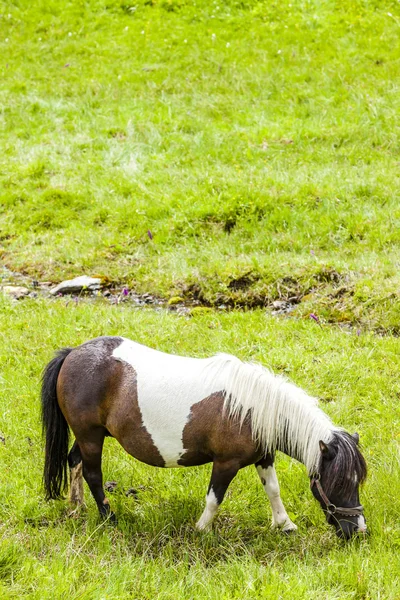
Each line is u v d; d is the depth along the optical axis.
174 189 15.16
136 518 6.46
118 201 15.08
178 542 6.15
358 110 17.72
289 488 6.76
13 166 16.62
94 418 6.26
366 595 5.26
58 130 18.27
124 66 20.59
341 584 5.36
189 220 14.03
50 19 23.05
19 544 5.90
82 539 6.04
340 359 9.11
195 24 22.14
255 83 19.31
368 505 6.32
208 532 6.09
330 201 14.07
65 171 16.41
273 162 16.06
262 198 14.30
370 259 12.11
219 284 11.87
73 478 6.61
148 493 6.82
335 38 20.80
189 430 6.02
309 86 19.00
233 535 6.22
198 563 5.71
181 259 12.89
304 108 18.17
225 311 11.30
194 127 17.78
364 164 15.71
